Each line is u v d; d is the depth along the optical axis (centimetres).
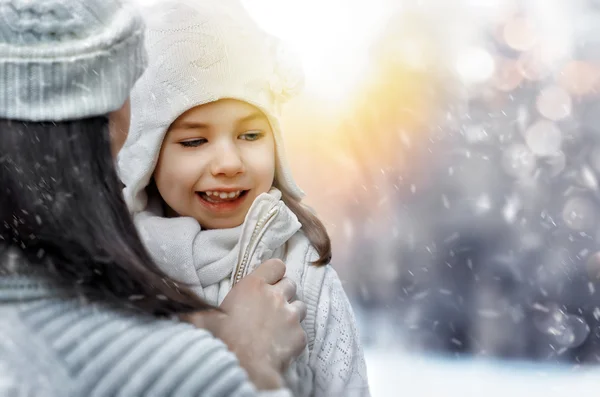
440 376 261
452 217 316
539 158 317
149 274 70
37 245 68
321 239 110
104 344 65
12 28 68
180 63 102
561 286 297
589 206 308
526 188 314
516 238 307
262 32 109
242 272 102
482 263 308
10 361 64
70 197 68
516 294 300
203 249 103
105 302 67
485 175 317
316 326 103
